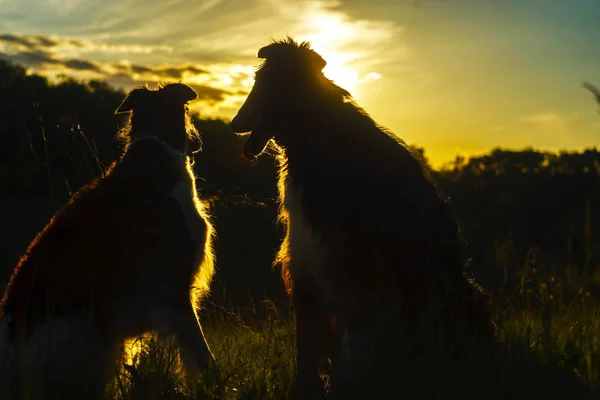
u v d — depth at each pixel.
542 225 17.89
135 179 5.45
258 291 9.89
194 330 5.30
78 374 4.61
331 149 5.18
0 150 24.36
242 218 12.64
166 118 5.98
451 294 5.07
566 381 4.16
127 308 5.02
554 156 27.20
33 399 4.20
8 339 4.61
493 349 4.82
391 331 4.91
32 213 20.00
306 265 5.27
